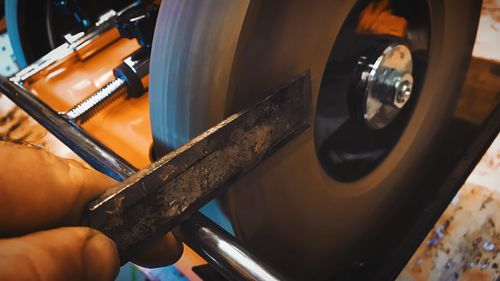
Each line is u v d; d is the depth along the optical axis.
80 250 0.38
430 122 1.09
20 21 1.31
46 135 1.02
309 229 0.88
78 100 1.10
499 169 1.12
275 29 0.60
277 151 0.67
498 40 1.37
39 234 0.37
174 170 0.49
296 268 0.92
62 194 0.42
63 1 1.22
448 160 1.28
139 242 0.47
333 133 0.89
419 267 1.02
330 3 0.66
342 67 0.82
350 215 0.98
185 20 0.63
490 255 1.00
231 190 0.65
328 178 0.86
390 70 0.83
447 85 1.07
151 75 0.69
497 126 1.20
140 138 0.99
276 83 0.64
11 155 0.40
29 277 0.33
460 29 0.99
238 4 0.57
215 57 0.59
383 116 0.91
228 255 0.51
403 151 1.04
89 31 1.18
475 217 1.06
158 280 0.98
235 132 0.56
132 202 0.45
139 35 1.00
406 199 1.23
